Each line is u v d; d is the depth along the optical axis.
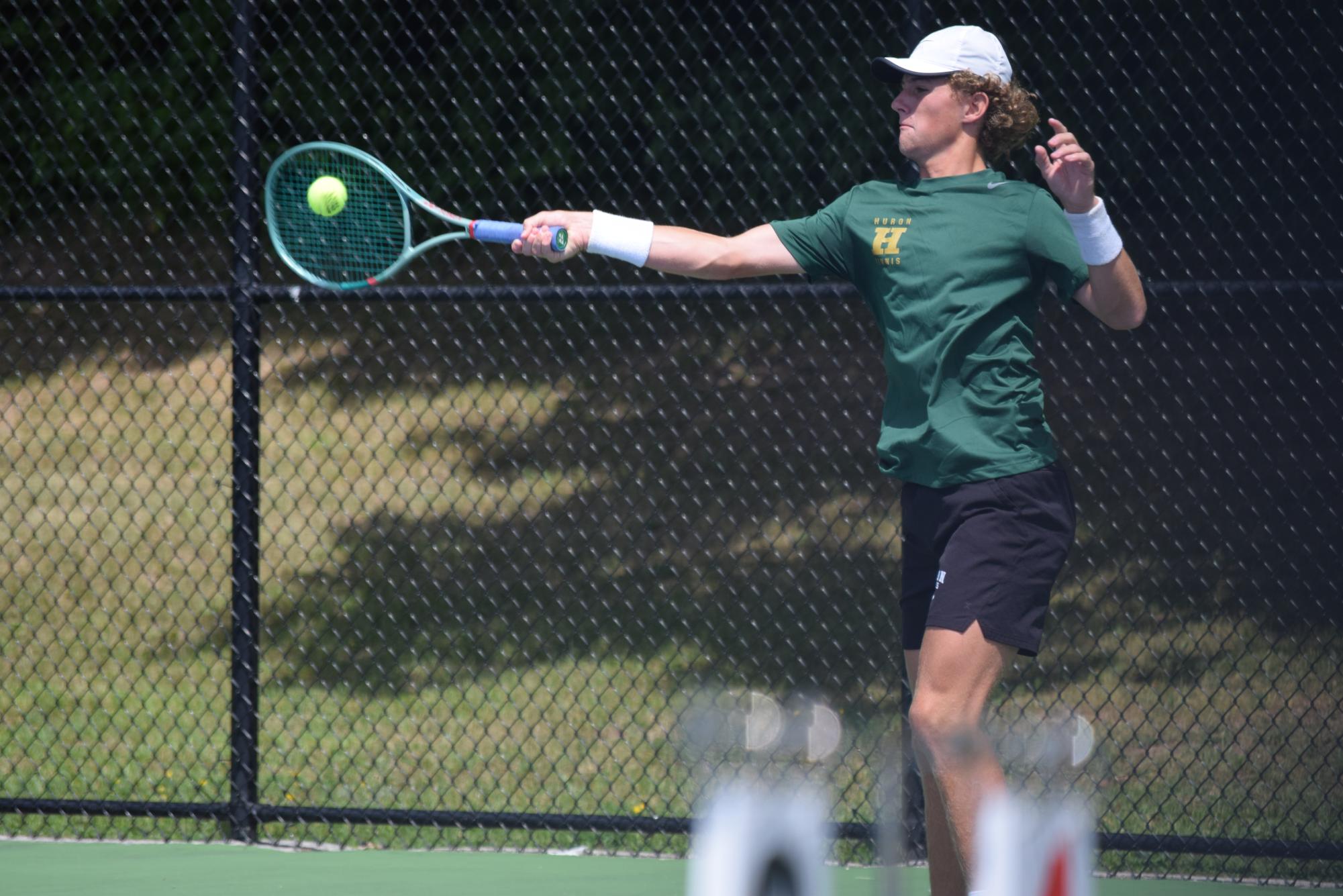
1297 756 19.55
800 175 35.09
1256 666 22.73
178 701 23.59
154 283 38.00
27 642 25.19
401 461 32.31
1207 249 32.06
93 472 32.91
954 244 10.79
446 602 27.11
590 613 26.31
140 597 27.98
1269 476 28.47
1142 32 32.16
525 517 30.00
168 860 15.84
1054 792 5.77
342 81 36.69
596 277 35.88
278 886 14.88
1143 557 26.56
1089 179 10.44
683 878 15.16
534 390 33.97
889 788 6.42
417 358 35.59
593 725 22.05
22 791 19.06
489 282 36.25
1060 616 24.89
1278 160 31.58
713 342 34.28
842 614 25.47
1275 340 31.09
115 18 38.16
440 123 36.78
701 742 5.65
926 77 11.14
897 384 11.16
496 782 19.55
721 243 11.77
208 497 30.83
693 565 27.80
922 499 11.10
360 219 15.50
